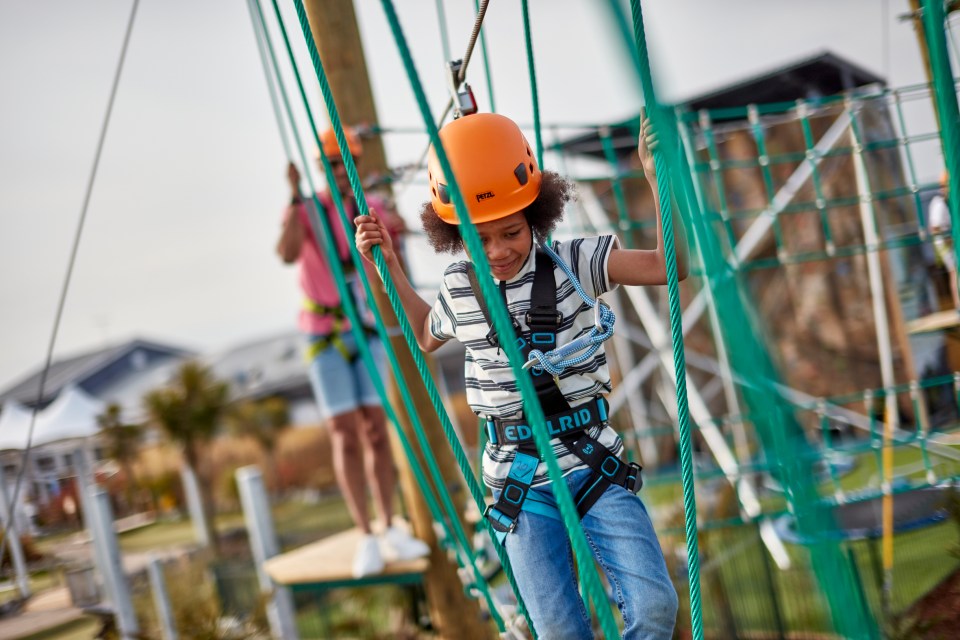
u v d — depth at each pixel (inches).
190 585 375.6
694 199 58.7
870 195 192.1
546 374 88.7
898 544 199.9
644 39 56.1
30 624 231.0
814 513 72.7
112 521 258.1
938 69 57.5
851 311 353.1
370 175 185.6
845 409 314.2
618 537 87.0
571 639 86.7
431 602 202.1
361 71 190.4
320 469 1219.2
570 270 88.9
